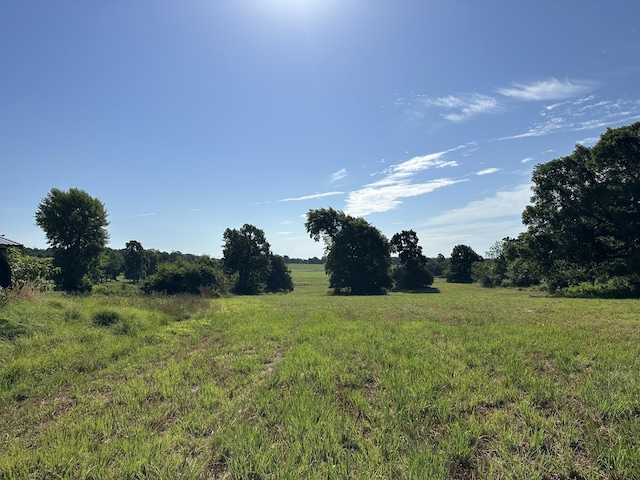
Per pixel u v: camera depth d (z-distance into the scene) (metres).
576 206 31.20
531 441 3.84
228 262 69.56
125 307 14.98
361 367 7.19
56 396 6.07
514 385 5.72
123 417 4.90
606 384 5.54
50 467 3.66
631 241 29.27
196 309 18.05
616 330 10.49
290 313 18.23
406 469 3.45
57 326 10.04
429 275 77.75
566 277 34.88
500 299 27.08
